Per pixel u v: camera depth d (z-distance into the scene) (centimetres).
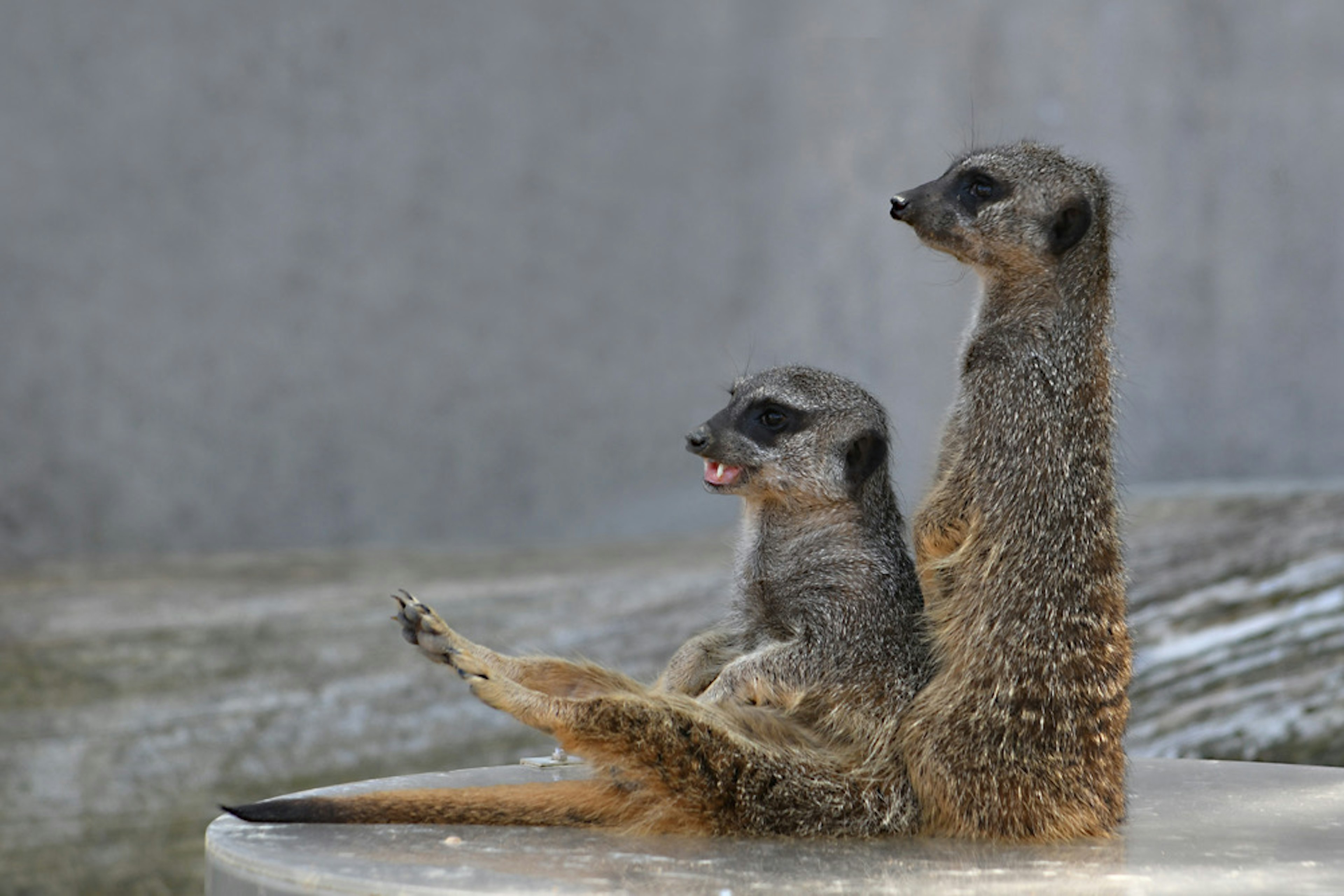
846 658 344
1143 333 1802
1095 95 1852
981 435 344
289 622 1091
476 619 1056
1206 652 816
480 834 310
